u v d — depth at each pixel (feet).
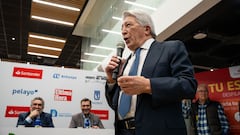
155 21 11.77
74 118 11.12
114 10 16.08
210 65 18.35
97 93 12.17
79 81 12.10
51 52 29.32
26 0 17.35
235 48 14.84
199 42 13.83
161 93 2.56
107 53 16.65
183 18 9.87
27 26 22.11
